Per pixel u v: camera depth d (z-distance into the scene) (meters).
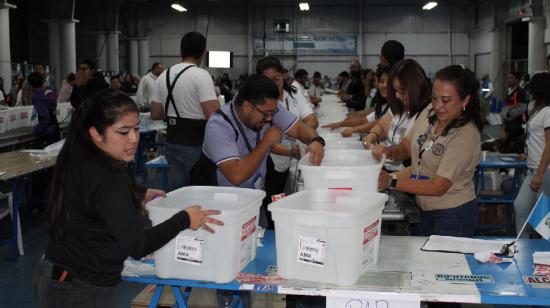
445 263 2.13
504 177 5.39
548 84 3.87
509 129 6.27
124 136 1.75
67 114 7.84
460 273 2.03
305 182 2.33
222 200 2.19
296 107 3.91
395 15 21.86
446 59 21.88
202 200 2.25
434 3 18.98
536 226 2.24
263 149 2.41
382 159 2.65
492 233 5.14
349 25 22.02
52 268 1.82
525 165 4.89
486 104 12.30
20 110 7.29
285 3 22.08
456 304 2.44
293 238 1.95
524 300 1.83
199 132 4.18
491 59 19.48
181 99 4.12
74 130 1.77
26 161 4.81
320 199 2.18
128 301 3.74
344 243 1.89
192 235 1.95
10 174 4.20
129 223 1.70
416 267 2.08
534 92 3.95
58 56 17.17
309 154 2.64
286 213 1.92
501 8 19.03
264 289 1.92
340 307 1.88
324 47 22.12
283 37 22.19
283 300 2.71
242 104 2.41
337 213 1.86
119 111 1.72
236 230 1.94
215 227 1.91
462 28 21.67
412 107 2.91
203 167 2.64
